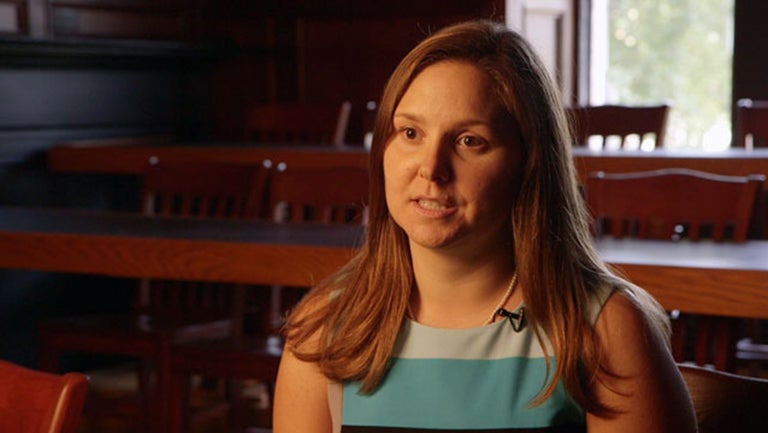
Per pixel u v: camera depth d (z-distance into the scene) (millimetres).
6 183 5441
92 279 5914
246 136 6535
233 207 4512
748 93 6547
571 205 1488
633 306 1471
